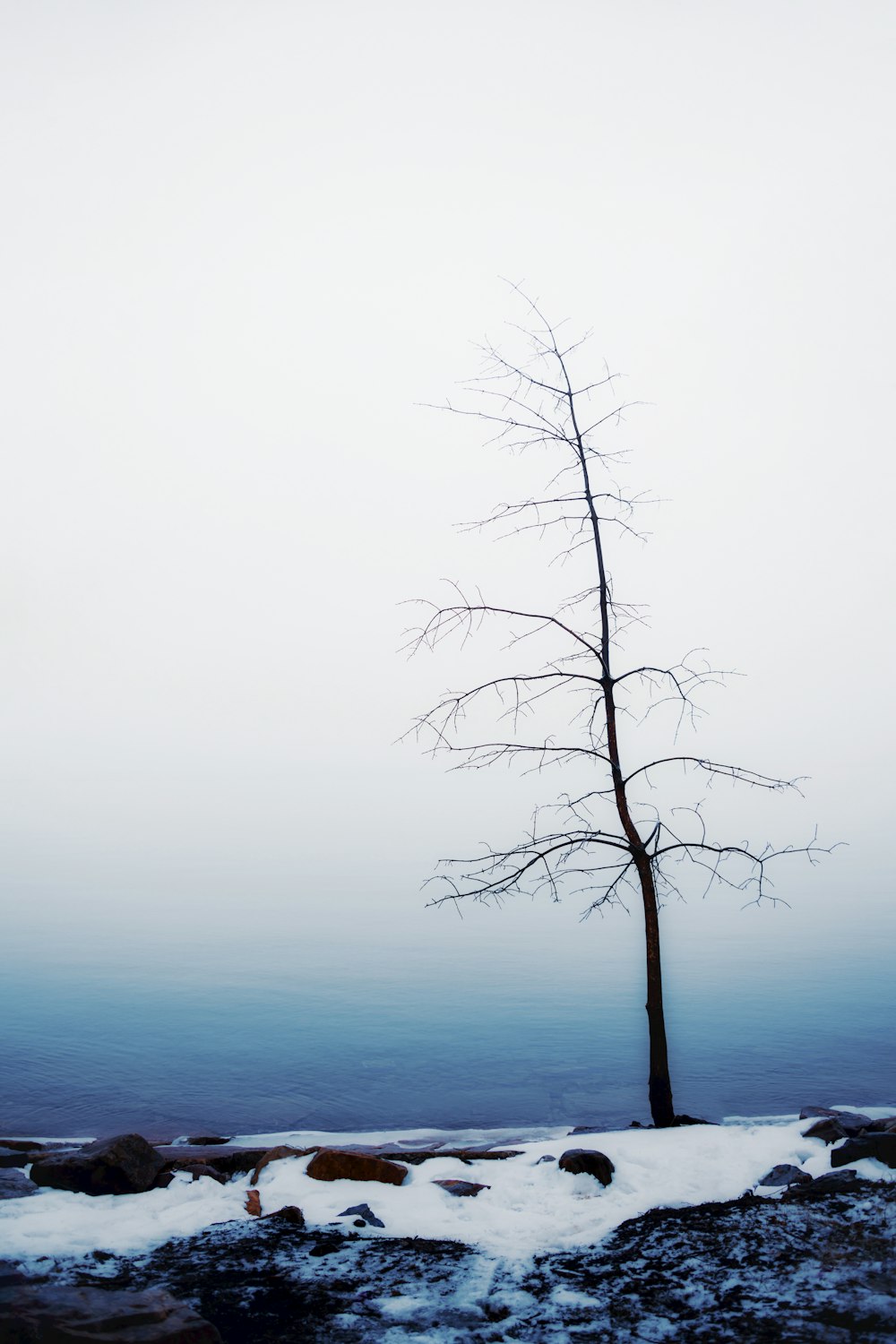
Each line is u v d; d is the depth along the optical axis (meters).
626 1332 5.30
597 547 11.11
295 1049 16.75
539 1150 8.51
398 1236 6.66
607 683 10.93
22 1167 8.17
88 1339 4.92
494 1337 5.29
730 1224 6.65
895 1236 6.26
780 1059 16.27
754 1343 5.11
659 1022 10.20
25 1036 17.81
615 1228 6.72
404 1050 16.86
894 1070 15.64
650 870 10.59
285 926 30.28
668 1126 9.86
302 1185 7.64
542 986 22.39
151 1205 7.20
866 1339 5.08
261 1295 5.79
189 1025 18.67
